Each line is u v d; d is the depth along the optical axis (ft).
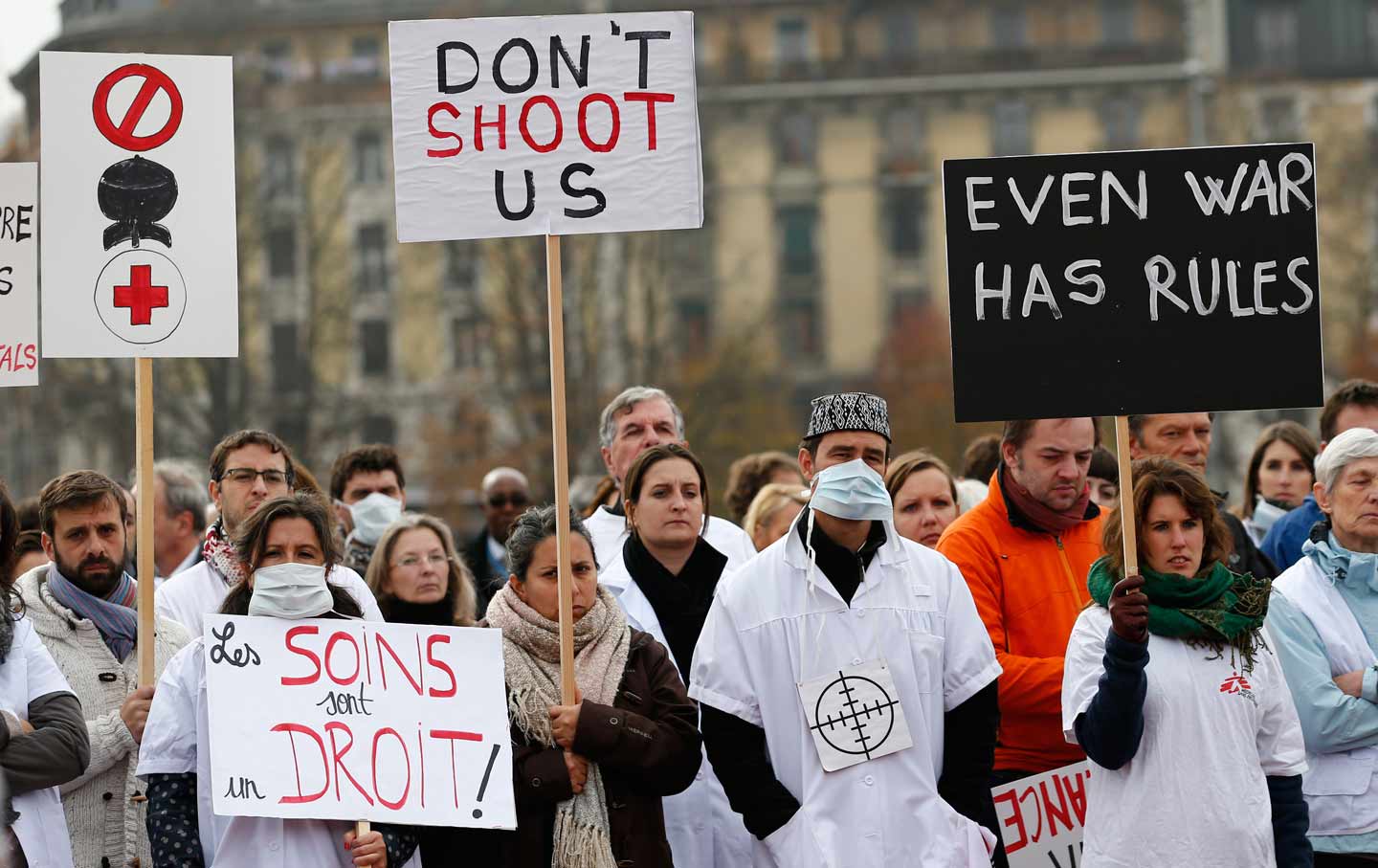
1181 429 53.21
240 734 38.14
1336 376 374.84
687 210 42.70
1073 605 46.47
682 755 40.19
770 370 399.44
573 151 42.60
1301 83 421.59
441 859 40.57
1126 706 37.86
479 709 39.24
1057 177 40.24
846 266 423.64
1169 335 40.16
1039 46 427.74
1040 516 46.62
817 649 39.68
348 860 39.14
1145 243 40.24
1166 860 38.55
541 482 299.17
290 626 39.14
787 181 424.46
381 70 388.57
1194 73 421.59
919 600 40.16
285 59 382.42
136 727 39.22
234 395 309.01
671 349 349.41
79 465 316.81
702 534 51.70
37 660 39.99
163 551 62.64
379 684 39.24
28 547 57.21
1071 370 40.04
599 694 40.55
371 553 60.80
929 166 425.69
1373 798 42.78
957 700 39.99
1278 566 53.21
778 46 430.20
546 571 41.06
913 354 393.29
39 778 37.81
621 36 42.83
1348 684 43.09
